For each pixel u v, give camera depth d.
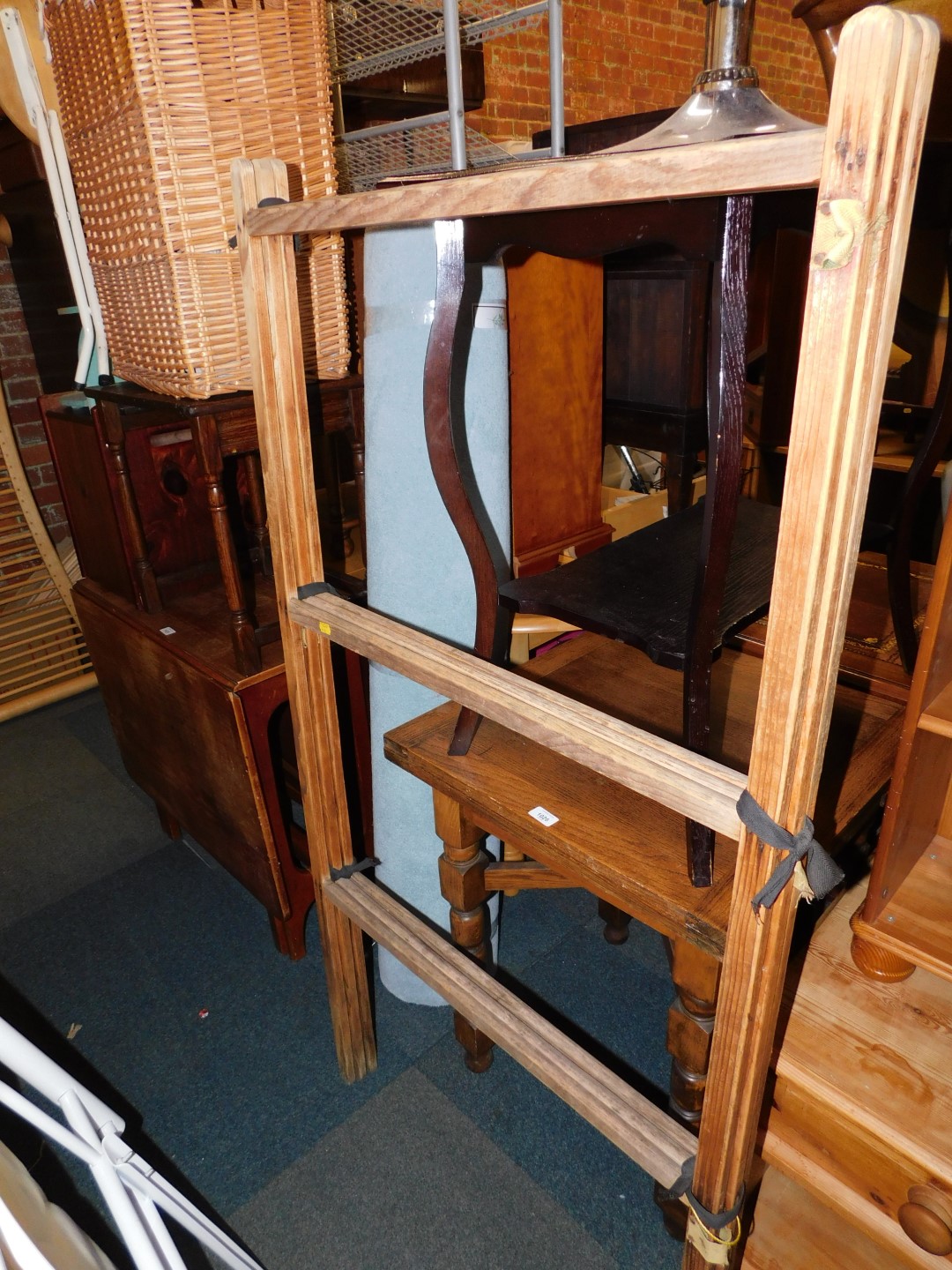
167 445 1.82
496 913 1.70
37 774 2.62
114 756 2.70
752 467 2.77
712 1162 0.84
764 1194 1.15
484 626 1.13
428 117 1.45
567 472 2.00
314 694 1.22
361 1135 1.50
